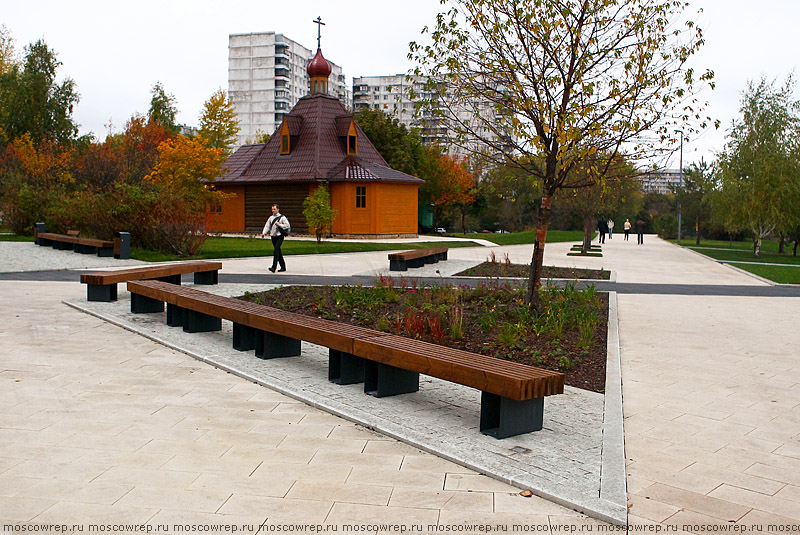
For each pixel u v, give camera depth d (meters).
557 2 9.25
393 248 29.05
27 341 8.67
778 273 20.80
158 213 22.05
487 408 5.35
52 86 55.97
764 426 5.72
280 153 37.19
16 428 5.32
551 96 9.50
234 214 38.34
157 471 4.49
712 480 4.54
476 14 9.59
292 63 124.25
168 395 6.32
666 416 5.97
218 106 46.59
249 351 8.23
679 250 35.22
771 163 29.08
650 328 10.45
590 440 5.21
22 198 30.55
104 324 9.98
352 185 34.34
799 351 8.80
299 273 17.97
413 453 4.92
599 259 26.27
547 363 7.67
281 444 5.06
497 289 12.27
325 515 3.88
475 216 60.44
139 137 50.50
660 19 9.44
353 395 6.37
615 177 10.03
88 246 22.86
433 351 5.93
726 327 10.60
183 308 9.29
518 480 4.35
